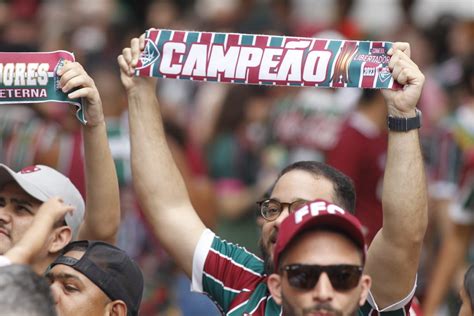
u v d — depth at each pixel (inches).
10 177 634.2
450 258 1010.7
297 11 1590.8
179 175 675.4
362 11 1624.0
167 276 1019.3
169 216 666.8
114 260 627.8
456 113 1144.8
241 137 1236.5
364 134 998.4
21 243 566.6
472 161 1097.4
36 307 489.4
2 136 1082.1
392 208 616.4
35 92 646.5
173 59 660.1
